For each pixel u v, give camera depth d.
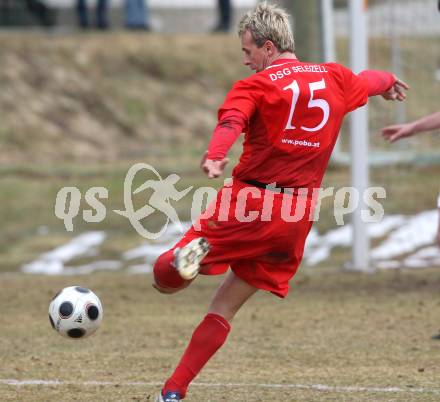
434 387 23.42
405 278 42.28
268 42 20.05
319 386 23.64
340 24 91.31
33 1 92.50
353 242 44.47
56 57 81.12
